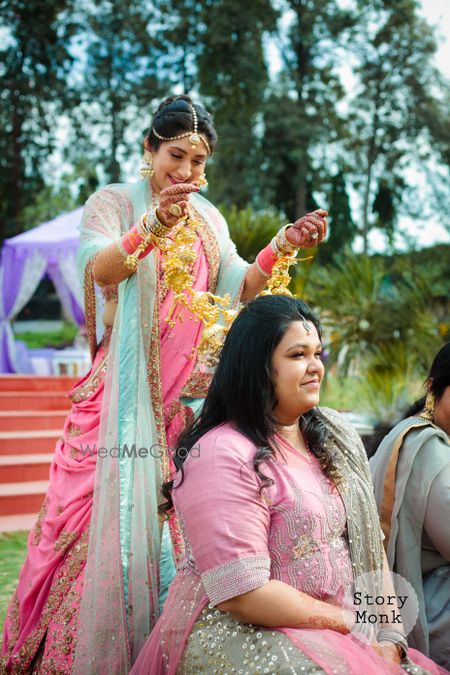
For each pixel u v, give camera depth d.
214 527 1.86
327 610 1.84
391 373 8.57
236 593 1.80
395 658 1.96
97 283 2.77
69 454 2.85
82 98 26.53
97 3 26.16
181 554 2.64
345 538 2.07
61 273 13.27
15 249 12.82
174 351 2.81
